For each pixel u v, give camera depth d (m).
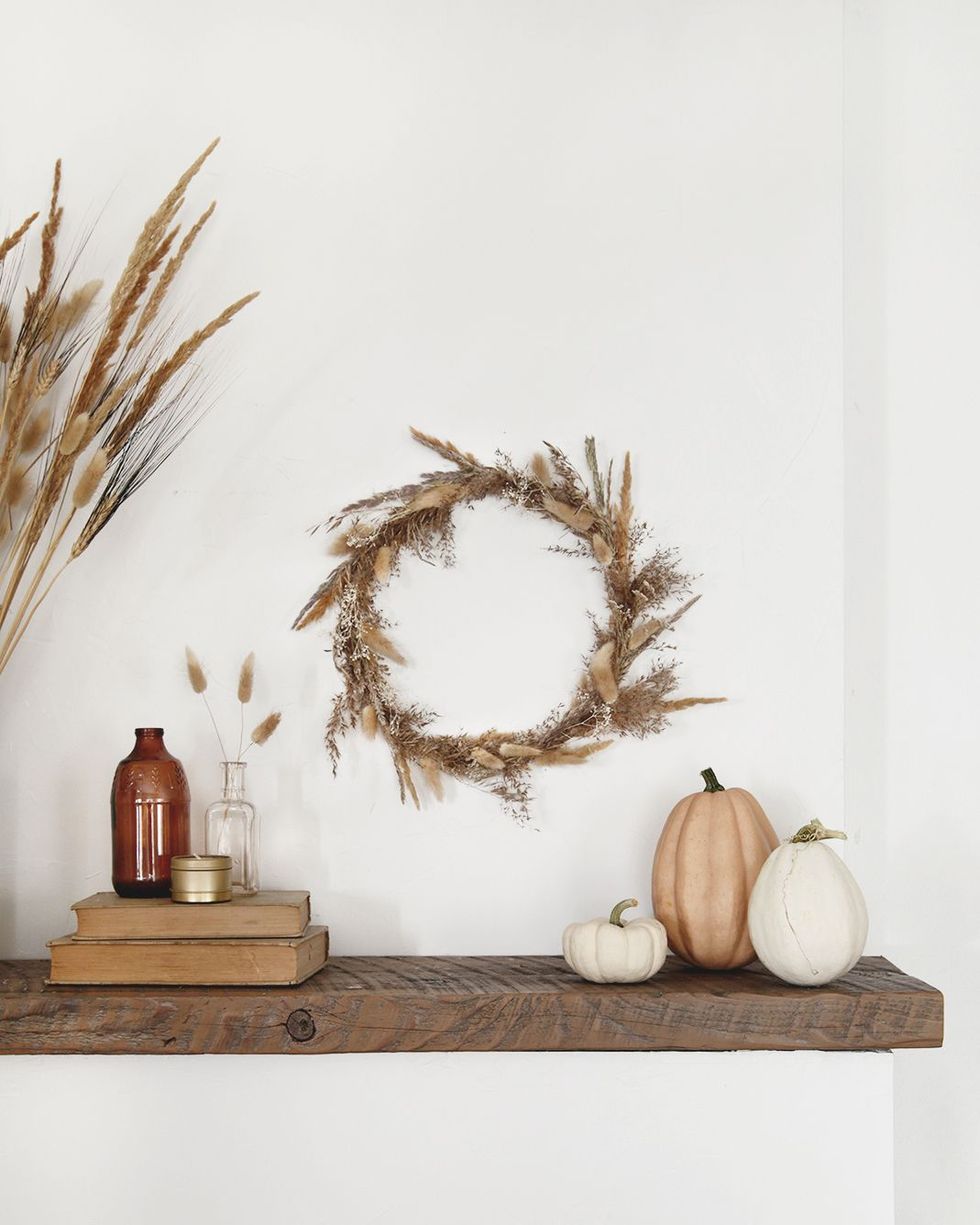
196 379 1.53
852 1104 1.30
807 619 1.53
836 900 1.29
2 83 1.55
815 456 1.54
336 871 1.50
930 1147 1.58
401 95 1.56
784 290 1.55
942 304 1.63
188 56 1.56
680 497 1.53
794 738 1.52
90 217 1.55
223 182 1.55
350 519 1.52
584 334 1.55
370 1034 1.27
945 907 1.58
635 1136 1.30
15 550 1.41
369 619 1.50
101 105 1.55
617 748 1.51
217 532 1.52
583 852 1.51
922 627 1.61
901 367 1.62
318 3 1.57
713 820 1.39
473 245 1.55
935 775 1.59
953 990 1.58
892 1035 1.26
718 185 1.56
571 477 1.51
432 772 1.49
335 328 1.54
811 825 1.33
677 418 1.54
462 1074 1.31
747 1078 1.30
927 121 1.63
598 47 1.57
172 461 1.53
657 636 1.52
